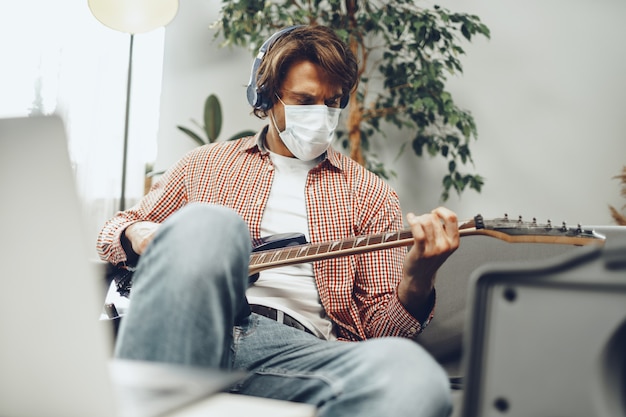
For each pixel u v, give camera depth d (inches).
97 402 19.5
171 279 28.3
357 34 116.6
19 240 20.0
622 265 16.7
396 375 30.0
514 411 17.8
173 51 137.9
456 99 130.2
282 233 54.0
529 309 17.6
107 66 126.0
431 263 44.8
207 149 59.6
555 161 127.6
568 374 17.3
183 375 22.1
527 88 128.3
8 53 117.4
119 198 128.9
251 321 45.9
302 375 35.0
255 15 115.1
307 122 55.0
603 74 126.3
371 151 131.8
